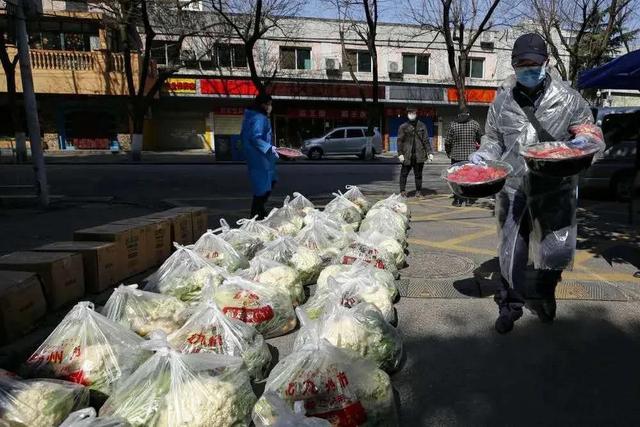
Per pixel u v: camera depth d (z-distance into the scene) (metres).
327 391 2.27
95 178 14.23
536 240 3.52
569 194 3.37
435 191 11.07
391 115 31.53
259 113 6.32
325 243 4.88
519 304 3.48
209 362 2.31
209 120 29.73
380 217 5.71
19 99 25.39
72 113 26.61
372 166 19.73
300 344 2.64
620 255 5.47
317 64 30.27
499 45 32.22
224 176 14.98
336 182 13.38
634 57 6.35
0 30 19.16
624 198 9.72
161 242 5.24
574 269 4.93
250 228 5.19
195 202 9.61
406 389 2.81
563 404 2.65
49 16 24.12
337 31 30.16
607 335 3.46
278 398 2.07
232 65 29.30
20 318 3.31
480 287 4.39
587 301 4.06
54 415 2.11
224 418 2.14
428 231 6.80
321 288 3.71
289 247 4.44
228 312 3.27
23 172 15.76
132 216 7.87
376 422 2.29
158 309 3.24
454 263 5.16
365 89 30.81
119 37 26.53
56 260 3.77
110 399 2.24
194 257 3.96
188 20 24.33
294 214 5.97
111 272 4.41
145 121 29.09
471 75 32.50
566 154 2.94
